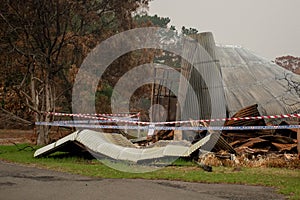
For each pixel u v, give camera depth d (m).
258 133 16.23
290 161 12.37
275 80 20.41
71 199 7.39
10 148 18.47
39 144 20.03
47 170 11.16
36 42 21.11
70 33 22.97
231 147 13.88
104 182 9.21
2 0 20.12
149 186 8.75
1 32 20.92
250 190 8.49
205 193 8.11
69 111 25.92
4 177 9.85
